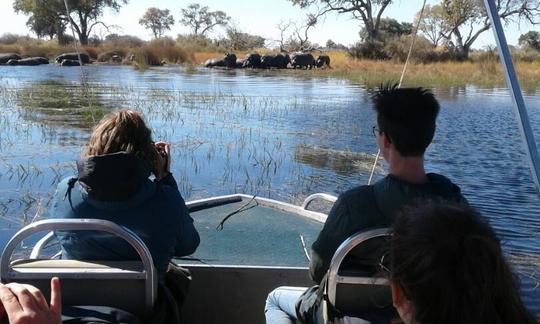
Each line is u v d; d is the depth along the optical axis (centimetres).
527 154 214
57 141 1070
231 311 335
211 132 1222
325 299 238
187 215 271
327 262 240
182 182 827
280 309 279
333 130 1290
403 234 124
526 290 459
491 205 764
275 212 436
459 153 1084
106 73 3306
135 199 249
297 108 1684
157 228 253
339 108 1708
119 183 243
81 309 233
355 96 2103
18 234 235
